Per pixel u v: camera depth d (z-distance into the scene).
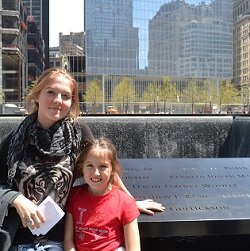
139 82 91.75
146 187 3.60
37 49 102.06
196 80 95.00
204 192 3.54
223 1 96.62
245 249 3.56
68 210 2.77
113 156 2.75
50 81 2.77
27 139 2.75
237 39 118.00
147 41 91.62
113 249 2.62
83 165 2.75
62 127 2.79
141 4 90.50
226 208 3.26
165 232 3.03
